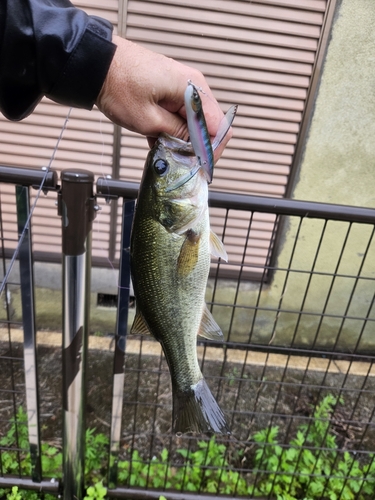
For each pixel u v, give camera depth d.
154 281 0.48
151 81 0.40
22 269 0.64
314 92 1.13
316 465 0.88
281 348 0.76
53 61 0.39
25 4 0.38
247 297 1.34
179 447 0.97
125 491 0.79
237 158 1.21
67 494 0.78
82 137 1.19
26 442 0.88
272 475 0.87
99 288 1.33
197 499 0.80
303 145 1.19
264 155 1.21
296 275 1.32
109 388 1.15
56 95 0.42
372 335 1.41
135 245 0.48
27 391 0.72
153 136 0.46
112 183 0.59
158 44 1.09
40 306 1.34
